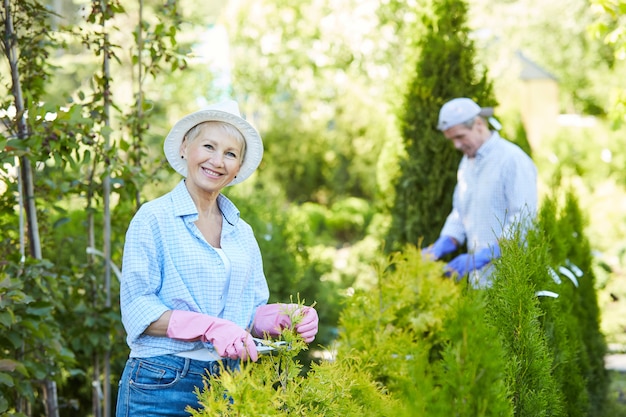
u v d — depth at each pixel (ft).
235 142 8.07
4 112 11.24
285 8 36.06
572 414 11.14
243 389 6.72
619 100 14.78
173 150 8.50
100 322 12.47
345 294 11.53
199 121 8.13
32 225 11.55
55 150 10.78
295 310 7.93
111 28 12.76
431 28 17.22
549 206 12.94
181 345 7.65
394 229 17.60
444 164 16.96
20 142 10.49
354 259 26.53
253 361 7.36
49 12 11.90
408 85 17.28
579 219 15.67
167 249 7.75
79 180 12.66
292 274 17.16
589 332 15.05
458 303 6.57
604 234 28.53
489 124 17.25
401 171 17.43
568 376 11.19
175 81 38.01
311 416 7.31
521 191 13.55
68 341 12.77
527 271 9.04
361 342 10.68
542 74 51.19
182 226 7.87
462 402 6.01
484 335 6.31
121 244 13.55
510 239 9.13
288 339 7.52
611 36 14.19
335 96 45.62
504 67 39.86
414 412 6.05
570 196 15.87
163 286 7.77
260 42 37.50
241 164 8.61
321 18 34.17
